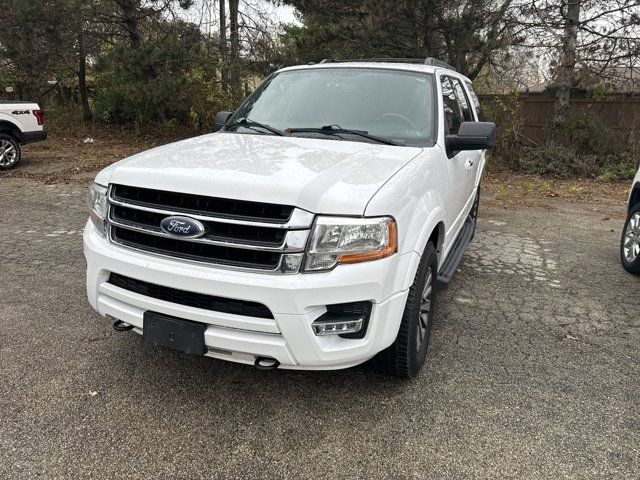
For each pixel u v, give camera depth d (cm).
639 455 270
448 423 291
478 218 806
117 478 245
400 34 1327
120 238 289
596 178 1209
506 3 1270
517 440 279
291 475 250
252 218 252
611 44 1270
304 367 266
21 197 830
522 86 1558
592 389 330
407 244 280
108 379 323
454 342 388
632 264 548
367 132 371
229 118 436
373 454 265
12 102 1080
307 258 250
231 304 262
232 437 275
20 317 402
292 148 328
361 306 265
